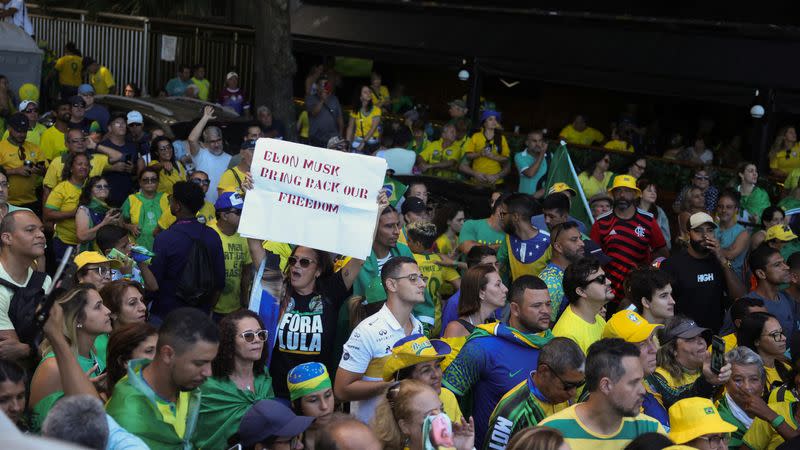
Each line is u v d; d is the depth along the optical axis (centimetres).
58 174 1034
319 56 2327
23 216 611
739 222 1162
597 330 658
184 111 1435
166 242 778
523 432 421
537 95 2172
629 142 1889
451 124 1566
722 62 1563
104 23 2070
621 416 484
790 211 1179
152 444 451
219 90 2003
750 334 724
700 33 1617
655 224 969
